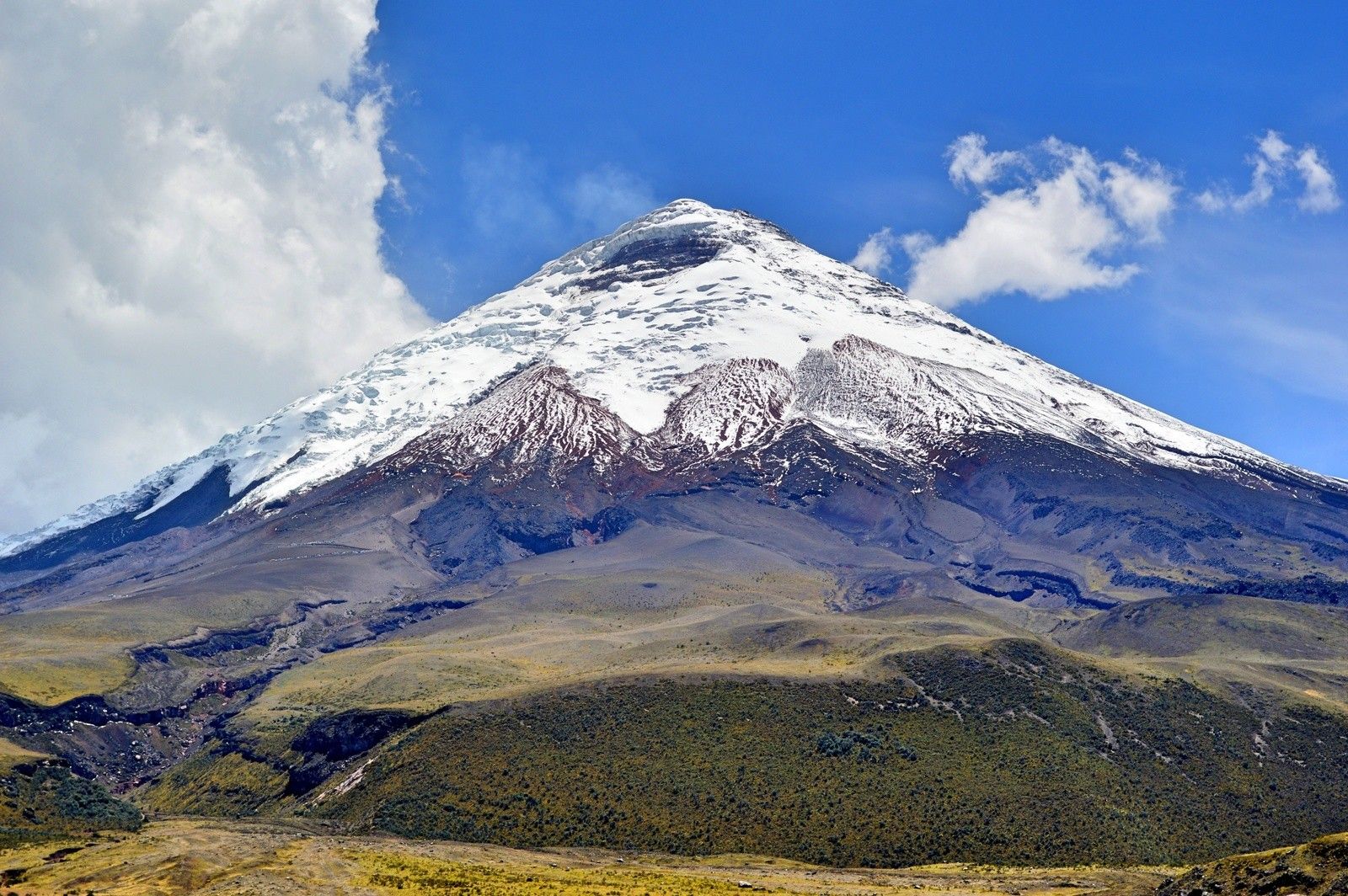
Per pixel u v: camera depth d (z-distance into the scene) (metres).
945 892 192.75
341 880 194.12
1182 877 155.38
